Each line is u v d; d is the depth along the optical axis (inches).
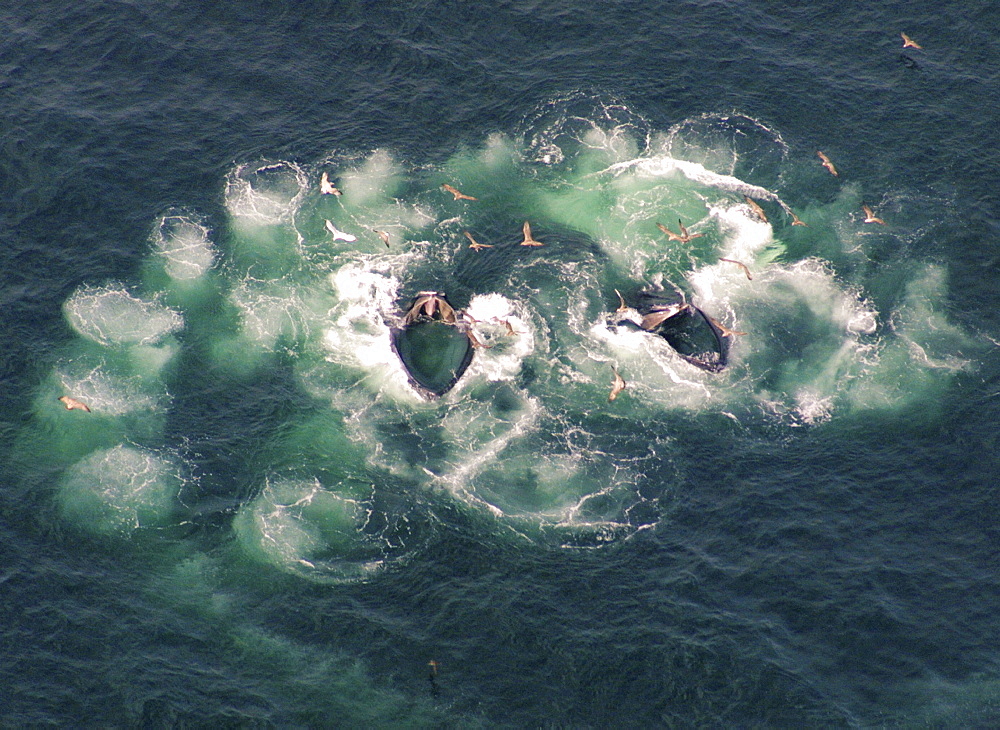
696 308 7140.8
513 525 6353.3
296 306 7357.3
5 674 5713.6
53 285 7381.9
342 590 6072.8
